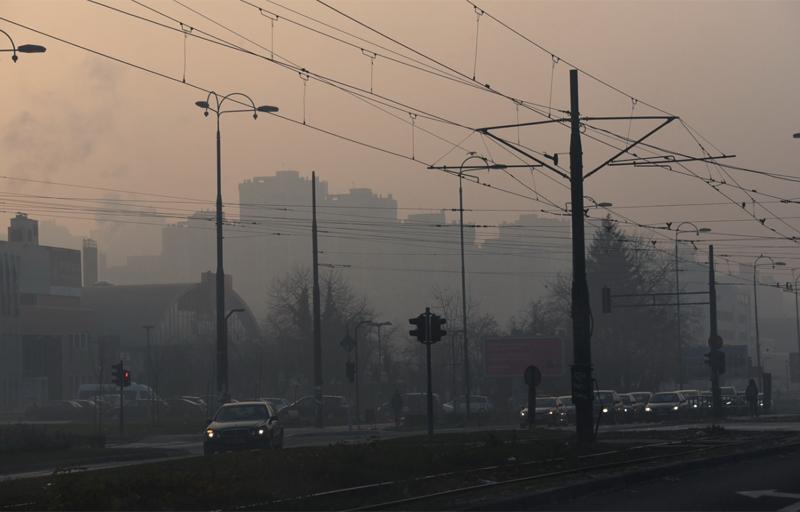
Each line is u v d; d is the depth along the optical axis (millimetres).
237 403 68875
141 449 73750
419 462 47125
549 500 33156
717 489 36562
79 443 77188
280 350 191625
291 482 40375
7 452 70562
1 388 198125
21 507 33906
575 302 61906
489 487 37000
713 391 119750
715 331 121562
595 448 56594
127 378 101500
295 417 121562
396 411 114938
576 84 62656
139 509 32656
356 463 46000
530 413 87938
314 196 114562
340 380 185875
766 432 72688
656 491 36406
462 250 129125
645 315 194500
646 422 116812
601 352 191125
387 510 30828
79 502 32812
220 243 94250
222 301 93938
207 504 33875
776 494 34562
